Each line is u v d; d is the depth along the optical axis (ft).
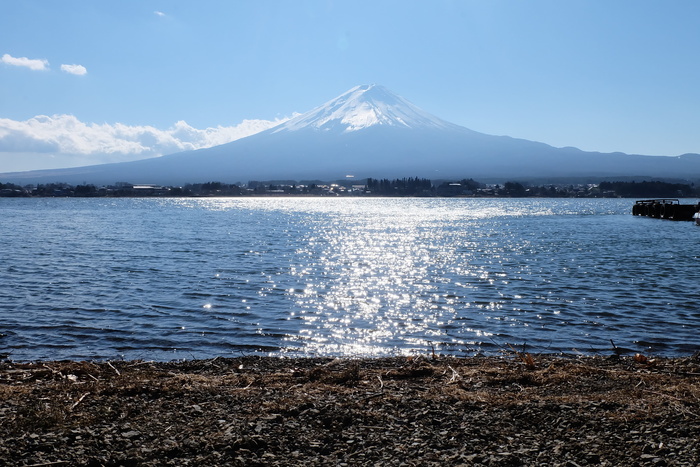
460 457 26.13
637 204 413.80
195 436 28.02
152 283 101.86
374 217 393.29
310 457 26.18
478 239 214.69
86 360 54.08
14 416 30.01
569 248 176.24
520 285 103.86
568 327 70.28
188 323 71.00
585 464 25.41
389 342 63.41
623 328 69.56
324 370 42.83
